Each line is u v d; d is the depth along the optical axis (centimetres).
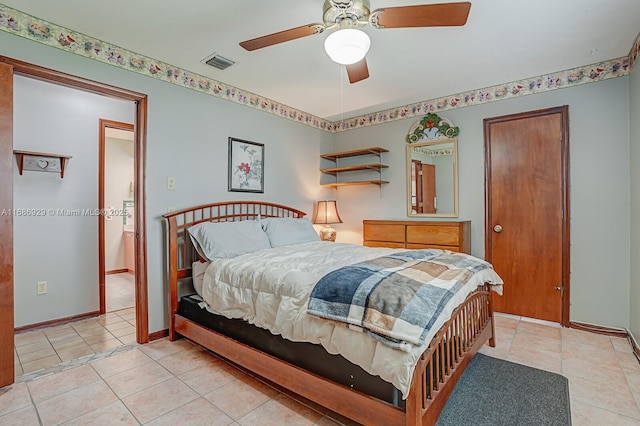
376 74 301
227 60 273
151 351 251
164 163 280
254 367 200
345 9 169
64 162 318
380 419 143
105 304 345
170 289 268
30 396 190
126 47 251
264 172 371
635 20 212
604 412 173
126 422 167
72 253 324
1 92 198
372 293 147
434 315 140
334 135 471
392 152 410
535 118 312
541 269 312
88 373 217
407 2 193
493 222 337
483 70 293
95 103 343
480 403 181
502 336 277
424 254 234
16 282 292
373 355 140
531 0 190
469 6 154
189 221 296
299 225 345
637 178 247
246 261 239
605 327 281
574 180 294
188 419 169
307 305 165
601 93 280
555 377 208
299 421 168
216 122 320
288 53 260
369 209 435
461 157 355
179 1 193
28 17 210
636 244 251
